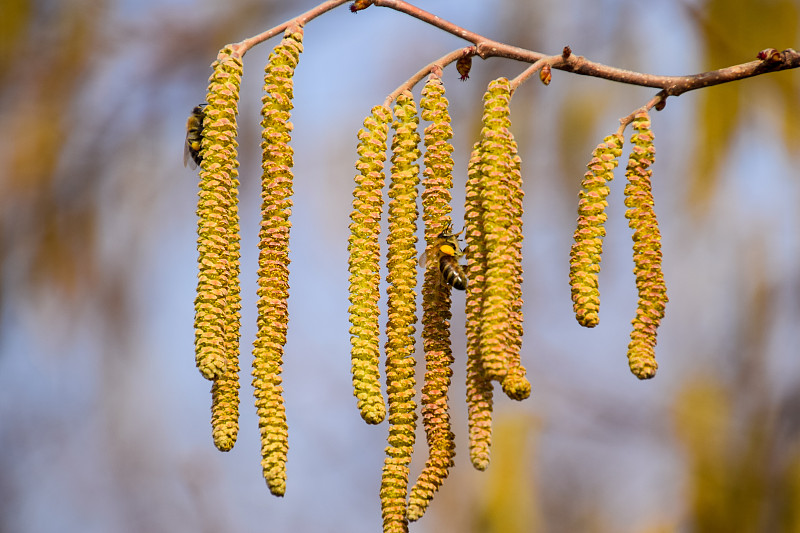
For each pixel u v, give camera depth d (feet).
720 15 27.07
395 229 10.29
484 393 9.52
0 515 35.37
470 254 9.66
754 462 28.12
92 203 32.76
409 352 10.12
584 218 10.34
